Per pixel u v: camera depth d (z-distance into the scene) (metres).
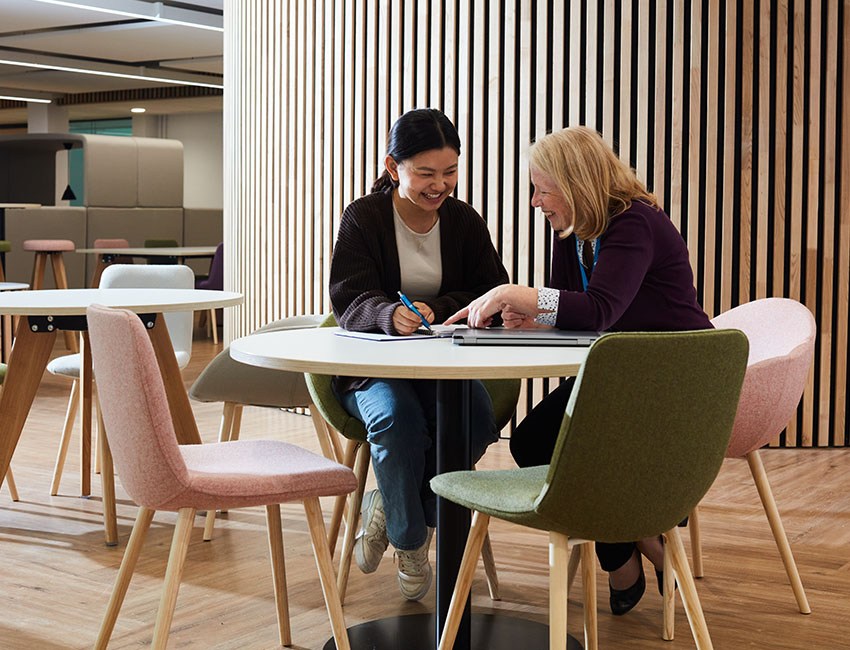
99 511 3.90
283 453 2.42
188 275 4.34
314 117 5.77
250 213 6.31
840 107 4.90
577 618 2.83
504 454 4.95
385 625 2.74
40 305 3.33
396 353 2.16
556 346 2.30
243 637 2.67
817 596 2.99
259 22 6.13
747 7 4.77
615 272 2.42
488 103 5.16
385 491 2.47
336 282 2.79
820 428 5.03
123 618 2.80
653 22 4.85
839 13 4.89
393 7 5.36
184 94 15.22
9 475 4.00
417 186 2.68
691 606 2.08
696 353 1.81
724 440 1.95
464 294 2.87
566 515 1.86
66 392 6.72
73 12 9.85
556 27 4.94
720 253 4.92
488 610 2.88
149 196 14.02
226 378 3.39
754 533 3.61
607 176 2.46
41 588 3.04
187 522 2.12
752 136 4.85
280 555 2.60
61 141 13.80
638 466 1.84
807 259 4.93
